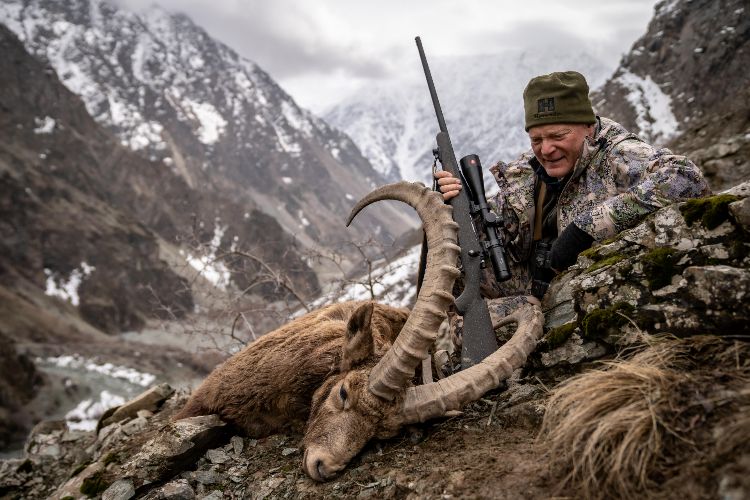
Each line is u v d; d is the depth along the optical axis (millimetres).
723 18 58062
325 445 3215
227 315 8719
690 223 3127
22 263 123125
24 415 58969
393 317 4828
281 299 8789
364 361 3432
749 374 2529
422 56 4242
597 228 3557
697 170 3359
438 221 3387
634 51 68000
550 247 3928
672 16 65188
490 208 4156
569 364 3453
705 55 57938
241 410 4016
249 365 4109
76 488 4324
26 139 168625
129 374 80312
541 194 4000
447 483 2818
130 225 153750
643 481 2303
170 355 90438
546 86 3598
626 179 3572
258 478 3551
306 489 3225
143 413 5871
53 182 150000
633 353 3086
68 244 131500
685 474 2242
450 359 4309
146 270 139875
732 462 2141
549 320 3744
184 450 3785
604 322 3277
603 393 2711
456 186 3846
